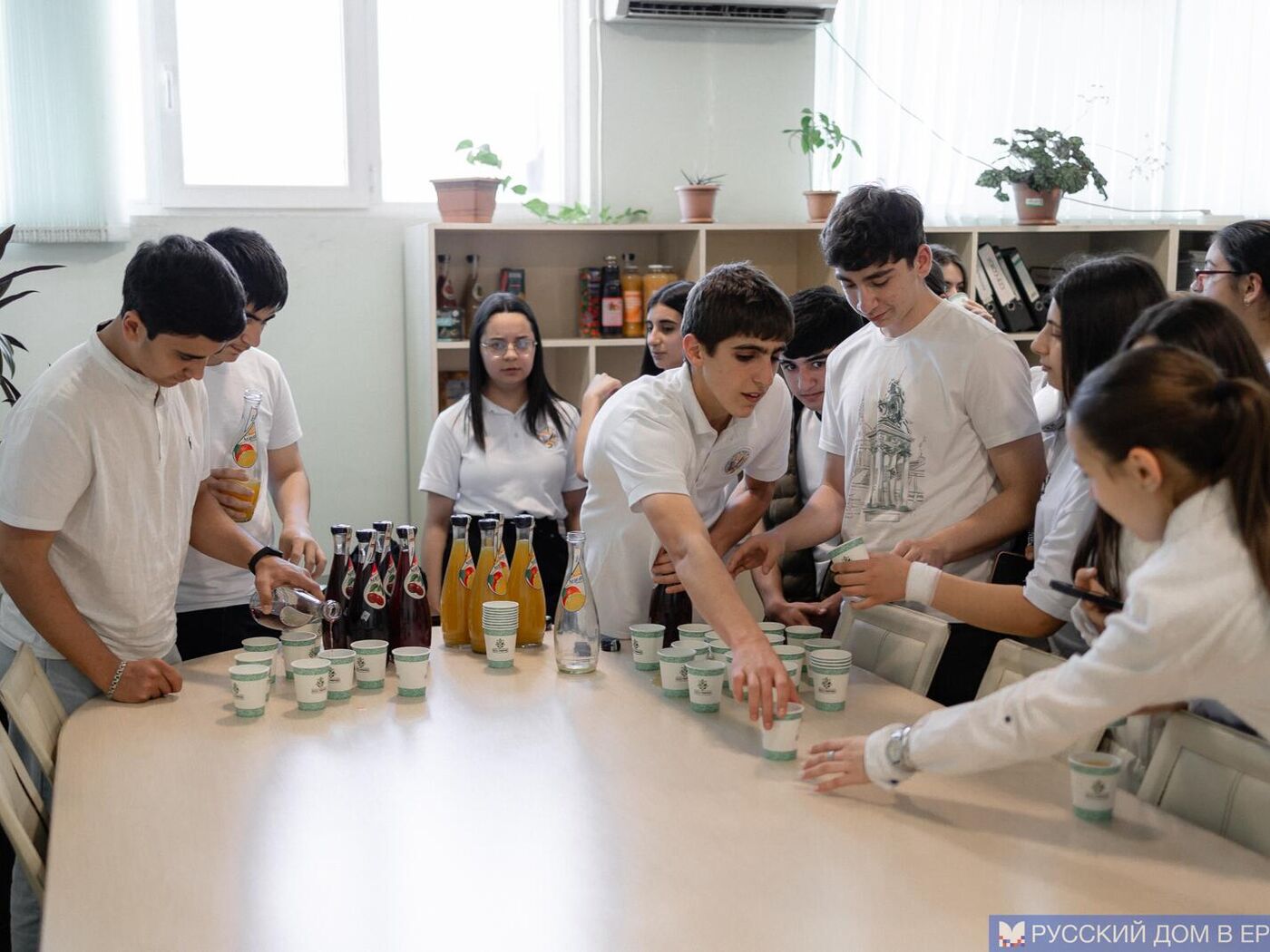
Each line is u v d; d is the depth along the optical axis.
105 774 1.67
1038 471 2.26
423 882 1.34
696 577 1.87
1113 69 4.58
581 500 3.31
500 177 4.26
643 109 4.25
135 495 2.06
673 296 3.03
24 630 2.14
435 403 3.85
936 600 1.95
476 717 1.89
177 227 3.87
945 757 1.44
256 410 2.63
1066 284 1.95
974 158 4.50
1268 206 4.84
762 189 4.39
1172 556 1.26
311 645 2.08
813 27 4.28
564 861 1.39
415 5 4.12
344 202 4.09
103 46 3.67
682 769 1.67
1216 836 1.44
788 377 2.74
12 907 1.98
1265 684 1.28
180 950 1.21
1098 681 1.31
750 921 1.25
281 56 4.01
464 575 2.28
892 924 1.24
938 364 2.28
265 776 1.65
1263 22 4.71
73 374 1.99
